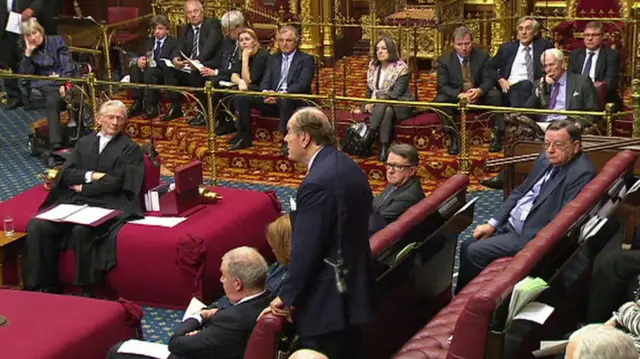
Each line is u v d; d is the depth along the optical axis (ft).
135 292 33.81
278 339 23.07
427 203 28.50
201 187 36.01
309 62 46.34
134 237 33.32
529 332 23.48
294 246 22.49
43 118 54.29
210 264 33.06
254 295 25.13
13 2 56.65
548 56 40.63
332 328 22.65
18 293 29.63
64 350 26.86
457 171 42.91
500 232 31.30
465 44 44.65
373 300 23.18
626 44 51.88
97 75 58.23
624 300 26.89
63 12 65.46
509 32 54.95
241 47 48.01
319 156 22.97
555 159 29.66
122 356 26.45
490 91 44.50
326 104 45.29
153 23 51.19
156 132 50.16
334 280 22.65
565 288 25.46
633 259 26.50
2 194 43.91
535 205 29.96
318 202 22.36
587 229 26.35
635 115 36.17
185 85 50.44
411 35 56.49
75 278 33.71
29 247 33.86
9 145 50.52
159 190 34.91
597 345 17.04
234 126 49.11
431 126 44.57
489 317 21.52
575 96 40.55
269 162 45.52
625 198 29.50
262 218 35.78
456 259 35.45
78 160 35.17
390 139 43.98
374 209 30.37
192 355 25.12
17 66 56.59
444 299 30.22
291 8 58.85
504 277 22.57
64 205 34.83
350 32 61.41
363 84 54.85
